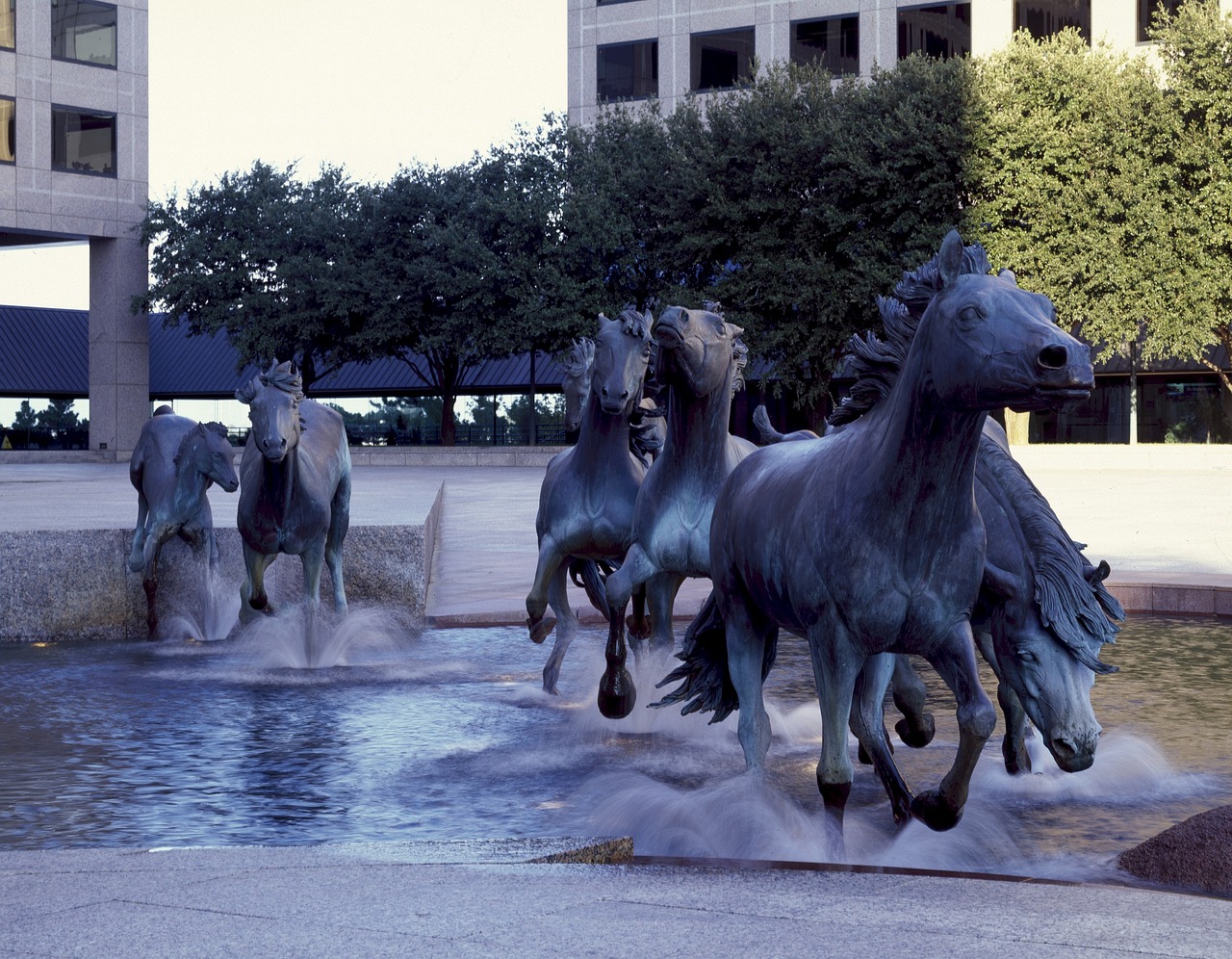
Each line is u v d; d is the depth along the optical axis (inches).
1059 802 253.8
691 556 308.3
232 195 2162.9
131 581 539.2
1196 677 390.9
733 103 1952.5
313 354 2226.9
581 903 139.2
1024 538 217.6
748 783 228.8
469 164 2071.9
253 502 455.2
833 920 131.9
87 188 2322.8
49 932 130.5
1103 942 124.0
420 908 137.1
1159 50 1648.6
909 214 1683.1
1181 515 893.8
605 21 2295.8
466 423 2464.3
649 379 350.3
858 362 212.7
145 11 2381.9
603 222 1915.6
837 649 196.5
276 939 126.7
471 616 535.8
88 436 2578.7
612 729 333.4
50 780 276.8
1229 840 192.1
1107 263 1582.2
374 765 291.9
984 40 2038.6
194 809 252.2
